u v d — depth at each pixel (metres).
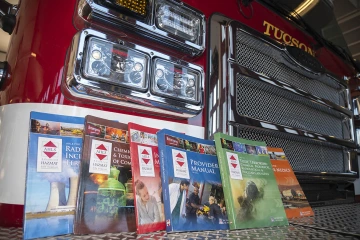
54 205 0.70
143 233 0.73
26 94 0.83
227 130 1.15
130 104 0.91
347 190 1.92
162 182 0.80
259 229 0.88
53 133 0.75
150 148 0.85
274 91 1.41
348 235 0.81
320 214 1.23
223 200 0.91
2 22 1.04
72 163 0.75
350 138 1.87
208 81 1.18
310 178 1.53
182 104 1.01
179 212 0.78
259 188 0.98
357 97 2.25
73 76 0.79
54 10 0.89
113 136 0.81
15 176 0.78
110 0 0.88
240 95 1.25
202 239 0.71
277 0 1.65
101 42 0.86
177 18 1.07
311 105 1.63
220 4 1.33
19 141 0.80
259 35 1.39
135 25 0.94
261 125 1.27
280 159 1.25
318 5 1.92
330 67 2.03
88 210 0.71
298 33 1.78
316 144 1.63
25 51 0.88
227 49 1.23
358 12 3.77
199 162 0.91
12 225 0.76
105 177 0.76
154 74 0.96
